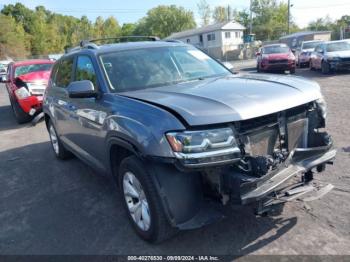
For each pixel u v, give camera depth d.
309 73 17.75
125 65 4.29
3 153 7.64
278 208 3.61
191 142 2.88
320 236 3.40
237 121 3.00
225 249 3.35
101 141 4.02
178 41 5.16
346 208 3.84
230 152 2.95
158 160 3.00
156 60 4.45
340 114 7.95
